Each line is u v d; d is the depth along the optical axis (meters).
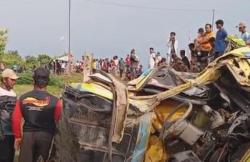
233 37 8.38
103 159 5.86
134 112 5.98
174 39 16.78
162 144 6.15
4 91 7.03
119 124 5.86
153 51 20.08
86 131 5.87
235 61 6.39
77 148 5.91
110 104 5.88
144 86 6.62
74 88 6.03
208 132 6.23
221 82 6.49
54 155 6.59
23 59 39.31
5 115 6.89
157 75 6.76
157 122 6.18
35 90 6.68
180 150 6.22
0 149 6.96
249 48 6.67
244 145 6.14
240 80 6.21
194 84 6.37
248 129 6.22
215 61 6.55
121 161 5.90
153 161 6.08
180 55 15.25
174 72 6.72
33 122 6.57
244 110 6.34
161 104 6.29
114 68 27.83
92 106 5.88
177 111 6.25
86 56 6.83
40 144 6.59
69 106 5.97
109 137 5.81
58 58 38.69
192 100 6.35
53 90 18.20
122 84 6.17
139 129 5.94
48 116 6.60
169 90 6.30
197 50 14.22
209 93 6.52
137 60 21.97
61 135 6.01
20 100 6.63
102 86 6.05
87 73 6.70
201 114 6.35
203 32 14.19
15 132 6.62
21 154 6.61
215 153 6.23
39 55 43.41
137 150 5.93
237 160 6.09
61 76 29.14
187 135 6.11
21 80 21.30
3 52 28.05
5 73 7.04
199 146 6.23
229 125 6.26
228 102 6.45
